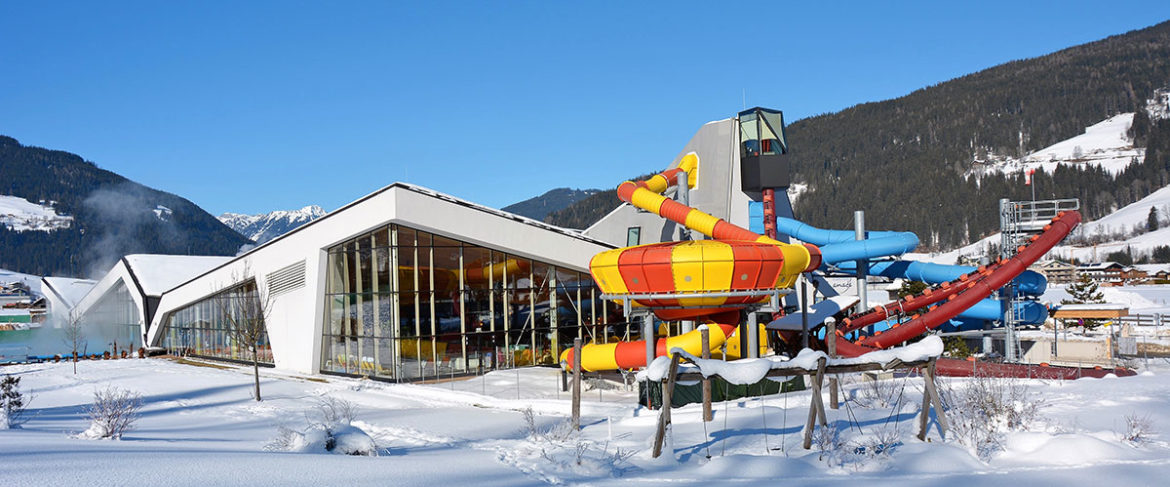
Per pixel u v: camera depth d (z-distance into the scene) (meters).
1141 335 52.78
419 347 37.41
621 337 43.44
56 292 83.38
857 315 36.03
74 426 21.61
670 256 26.97
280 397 31.12
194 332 53.69
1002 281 32.69
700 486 11.95
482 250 39.72
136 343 62.19
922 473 12.43
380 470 12.70
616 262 28.19
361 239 39.06
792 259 28.19
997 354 42.75
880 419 18.50
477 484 12.00
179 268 62.44
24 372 44.09
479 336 39.19
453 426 22.44
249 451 14.84
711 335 29.48
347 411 24.03
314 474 11.95
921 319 33.28
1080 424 16.83
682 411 23.86
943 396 20.27
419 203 37.28
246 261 46.34
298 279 42.19
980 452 13.74
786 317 35.75
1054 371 30.80
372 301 38.19
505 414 25.58
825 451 14.23
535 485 12.11
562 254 41.03
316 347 40.91
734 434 17.72
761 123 43.78
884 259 42.34
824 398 25.06
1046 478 11.84
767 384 28.53
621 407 26.86
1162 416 18.05
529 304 40.94
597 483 12.32
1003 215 37.91
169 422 23.86
